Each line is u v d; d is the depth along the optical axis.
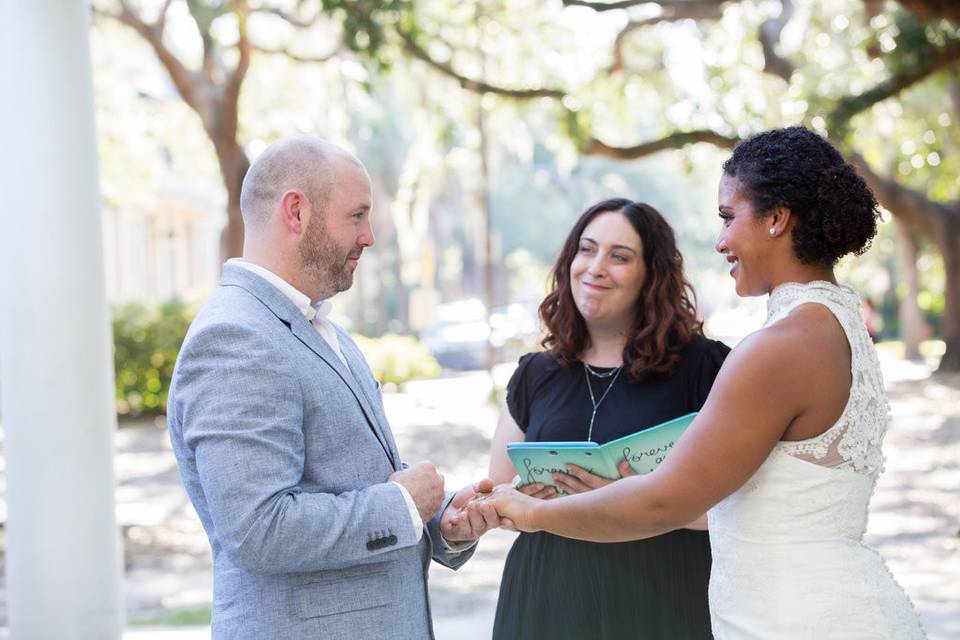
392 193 35.97
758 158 2.19
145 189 17.97
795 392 2.09
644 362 3.12
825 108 11.33
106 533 4.69
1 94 4.59
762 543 2.14
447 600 6.54
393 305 44.28
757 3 14.53
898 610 2.15
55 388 4.56
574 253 3.28
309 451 2.45
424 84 15.98
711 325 34.78
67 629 4.58
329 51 14.30
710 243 49.53
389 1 9.53
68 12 4.62
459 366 27.98
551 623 3.00
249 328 2.38
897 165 18.36
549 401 3.24
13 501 4.60
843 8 14.84
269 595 2.40
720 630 2.23
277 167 2.53
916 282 24.80
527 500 2.59
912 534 8.25
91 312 4.66
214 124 12.09
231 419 2.29
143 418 16.98
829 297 2.17
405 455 12.81
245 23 11.77
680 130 12.07
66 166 4.61
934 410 15.48
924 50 10.41
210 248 34.72
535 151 41.19
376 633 2.47
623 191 47.16
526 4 13.20
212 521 2.44
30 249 4.56
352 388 2.55
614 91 14.62
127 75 17.12
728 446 2.11
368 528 2.37
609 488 2.29
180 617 6.25
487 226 19.92
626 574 2.95
